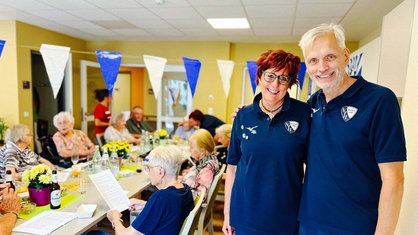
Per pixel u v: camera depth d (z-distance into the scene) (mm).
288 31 4426
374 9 3188
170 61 5766
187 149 3662
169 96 5949
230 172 1458
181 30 4613
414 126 1421
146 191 3400
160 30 4656
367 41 4602
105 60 2432
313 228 1110
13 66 4215
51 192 1704
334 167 1043
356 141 993
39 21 4195
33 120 4652
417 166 1348
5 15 3871
